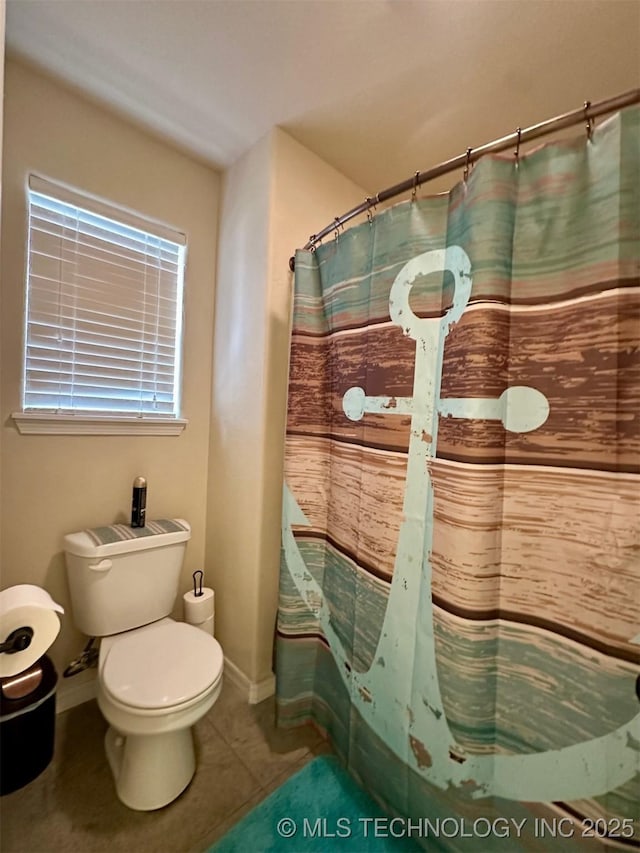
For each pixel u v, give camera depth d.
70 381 1.44
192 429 1.79
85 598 1.32
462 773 0.89
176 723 1.03
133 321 1.60
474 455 0.86
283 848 1.00
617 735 0.77
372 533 1.13
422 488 1.01
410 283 1.04
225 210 1.77
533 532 0.86
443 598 0.92
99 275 1.50
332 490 1.32
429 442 1.00
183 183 1.69
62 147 1.36
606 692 0.78
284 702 1.33
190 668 1.15
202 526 1.84
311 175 1.63
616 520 0.77
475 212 0.88
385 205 1.89
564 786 0.82
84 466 1.48
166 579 1.48
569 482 0.82
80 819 1.06
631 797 0.75
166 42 1.18
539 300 0.84
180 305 1.73
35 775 1.16
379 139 1.56
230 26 1.12
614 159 0.76
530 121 1.44
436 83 1.29
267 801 1.12
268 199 1.51
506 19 1.06
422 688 0.98
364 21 1.09
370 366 1.15
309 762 1.26
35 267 1.34
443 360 0.96
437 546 0.95
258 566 1.54
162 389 1.71
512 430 0.88
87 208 1.42
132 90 1.36
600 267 0.77
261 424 1.54
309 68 1.25
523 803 0.86
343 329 1.26
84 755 1.25
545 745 0.84
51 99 1.34
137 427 1.60
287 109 1.42
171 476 1.72
